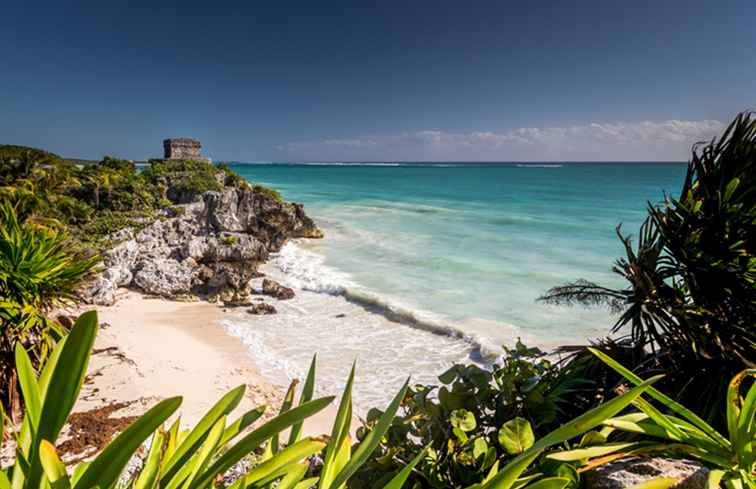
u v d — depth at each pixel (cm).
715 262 226
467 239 3678
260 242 2933
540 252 3162
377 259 3041
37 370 788
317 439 157
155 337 1625
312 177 14712
